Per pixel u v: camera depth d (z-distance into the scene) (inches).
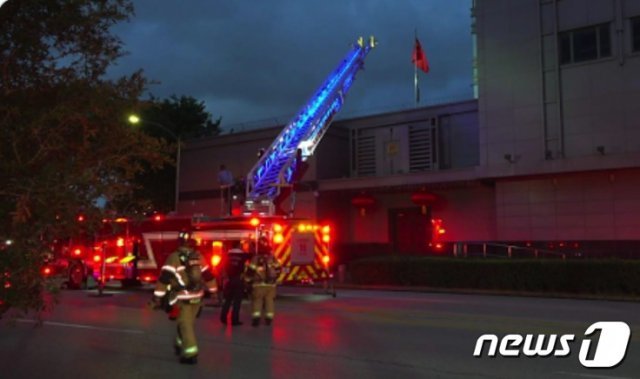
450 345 374.6
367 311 569.9
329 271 743.7
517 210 1034.7
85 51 179.9
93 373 300.7
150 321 506.3
